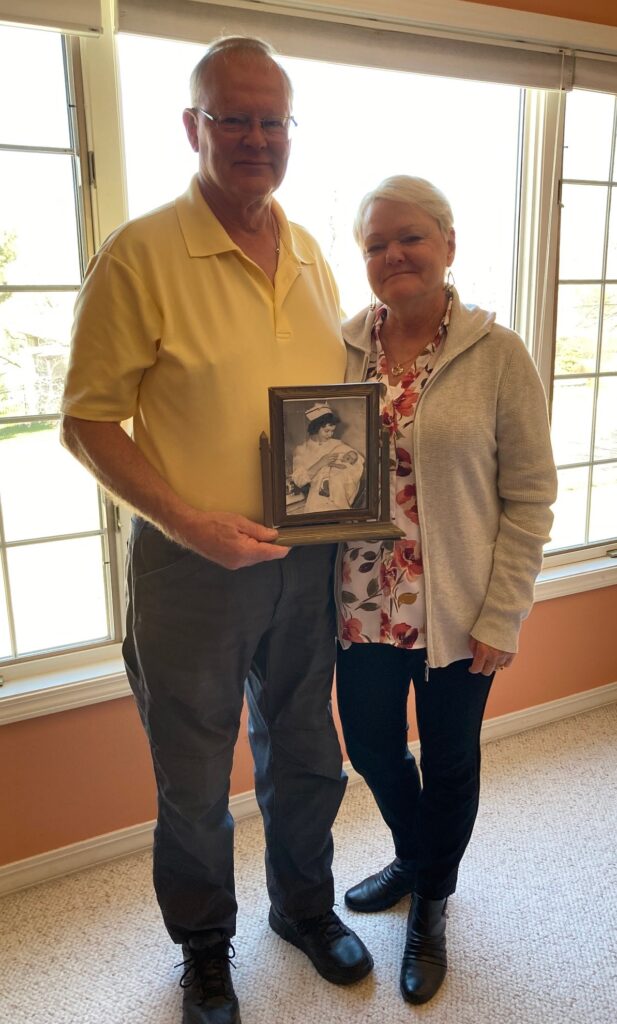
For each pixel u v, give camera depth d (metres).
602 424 2.53
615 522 2.64
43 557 1.84
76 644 1.92
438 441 1.35
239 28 1.66
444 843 1.57
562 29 2.04
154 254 1.24
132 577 1.41
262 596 1.38
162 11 1.58
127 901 1.84
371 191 1.36
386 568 1.43
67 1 1.51
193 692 1.38
